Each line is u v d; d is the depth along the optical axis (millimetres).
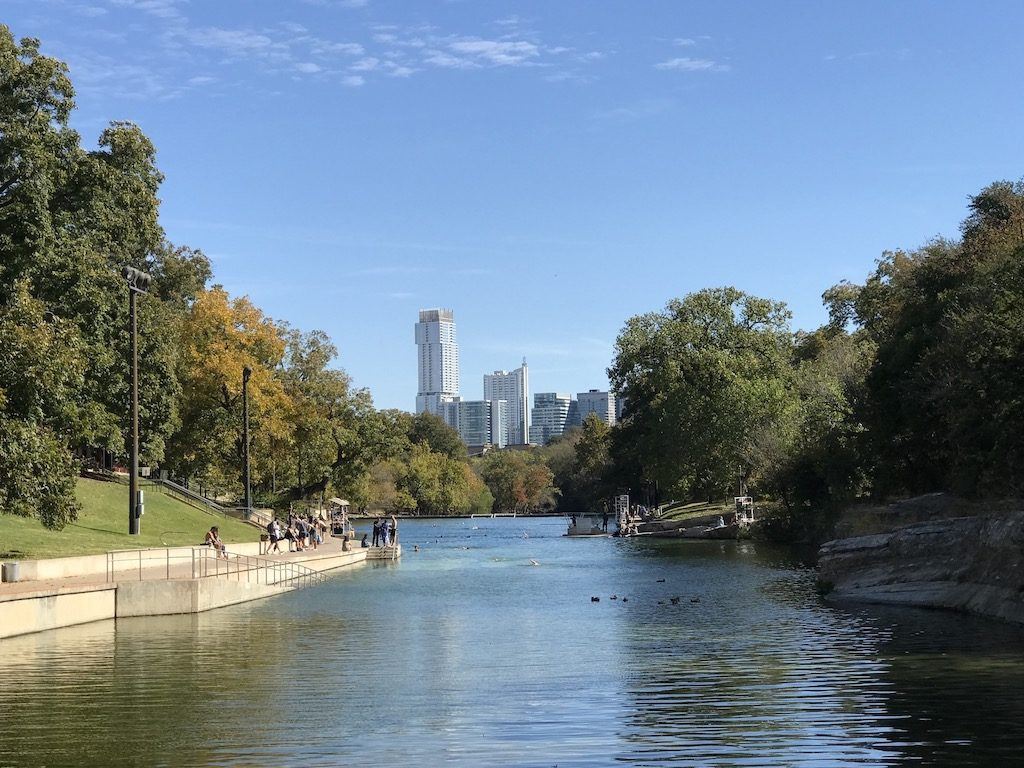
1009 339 36125
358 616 34625
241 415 77625
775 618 31781
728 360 99062
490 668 23484
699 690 20141
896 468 54688
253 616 34469
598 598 39781
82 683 21672
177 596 35000
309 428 93000
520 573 54969
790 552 64938
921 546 35594
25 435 35812
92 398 58531
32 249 50781
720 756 15000
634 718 17719
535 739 16312
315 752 15656
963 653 23609
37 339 37688
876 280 96312
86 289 53031
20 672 23047
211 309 78125
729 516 93000
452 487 184500
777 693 19562
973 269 51875
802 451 72750
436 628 31016
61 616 30953
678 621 31922
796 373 97688
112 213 58688
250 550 58469
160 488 71938
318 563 55156
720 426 93062
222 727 17391
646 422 114625
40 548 42094
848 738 15820
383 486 170500
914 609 32875
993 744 15266
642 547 78938
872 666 22188
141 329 65312
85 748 16031
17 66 52125
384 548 69188
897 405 52031
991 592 30656
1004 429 36219
